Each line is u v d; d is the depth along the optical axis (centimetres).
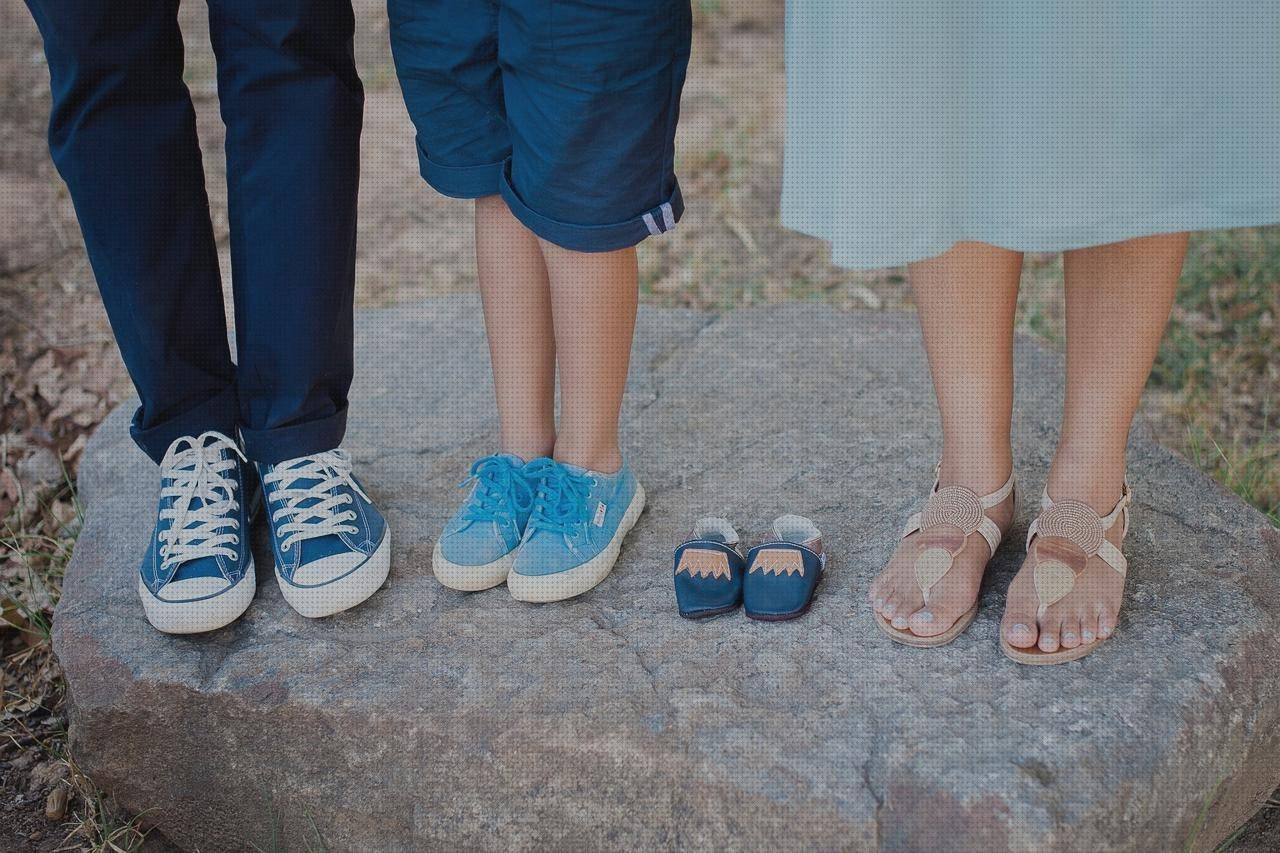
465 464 230
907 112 142
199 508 191
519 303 190
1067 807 146
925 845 149
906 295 384
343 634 186
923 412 237
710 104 483
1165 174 145
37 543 275
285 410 188
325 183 173
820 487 215
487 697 171
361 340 281
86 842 203
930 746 154
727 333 274
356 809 177
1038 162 144
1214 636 169
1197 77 140
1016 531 194
